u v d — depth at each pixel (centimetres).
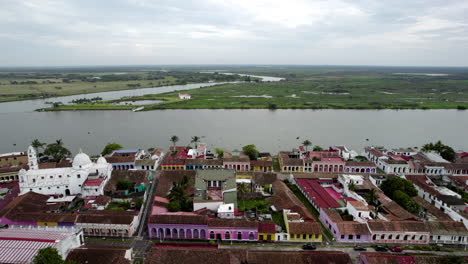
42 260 7262
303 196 13825
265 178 14862
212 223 10312
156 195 12644
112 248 8844
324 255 8719
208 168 16650
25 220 10525
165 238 10394
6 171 15075
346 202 12531
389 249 9794
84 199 12644
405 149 19325
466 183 14200
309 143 19800
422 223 10406
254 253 8794
